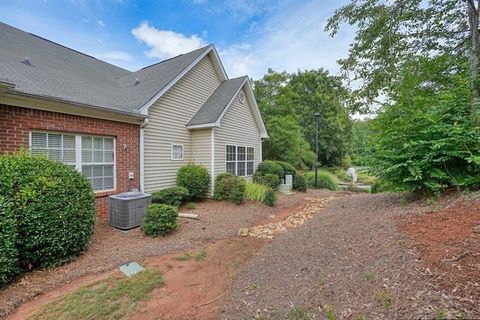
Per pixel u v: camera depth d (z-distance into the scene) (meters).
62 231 3.88
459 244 2.44
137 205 5.97
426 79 6.10
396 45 5.86
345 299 2.34
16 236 3.33
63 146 6.01
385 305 2.04
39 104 5.39
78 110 6.09
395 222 3.55
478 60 4.95
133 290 3.16
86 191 4.39
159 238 5.26
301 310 2.37
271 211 8.25
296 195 11.38
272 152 16.92
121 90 9.39
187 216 6.85
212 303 2.85
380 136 5.20
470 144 4.00
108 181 7.03
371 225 3.79
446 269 2.16
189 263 4.04
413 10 5.64
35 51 8.23
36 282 3.38
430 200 4.32
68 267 3.85
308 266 3.24
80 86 7.36
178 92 9.71
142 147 7.95
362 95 6.55
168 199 7.82
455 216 3.13
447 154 4.12
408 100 5.23
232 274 3.60
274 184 11.74
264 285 3.05
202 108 10.70
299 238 4.48
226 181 9.30
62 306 2.82
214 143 9.77
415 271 2.28
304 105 24.31
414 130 4.61
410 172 4.48
